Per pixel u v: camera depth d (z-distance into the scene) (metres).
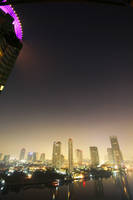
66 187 190.62
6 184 175.62
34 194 146.38
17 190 157.38
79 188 190.25
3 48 42.25
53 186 188.38
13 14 46.97
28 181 195.62
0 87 42.38
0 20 42.19
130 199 145.75
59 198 138.12
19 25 50.31
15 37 46.91
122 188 194.38
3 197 131.38
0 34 41.19
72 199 139.25
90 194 162.12
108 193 167.88
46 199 132.38
